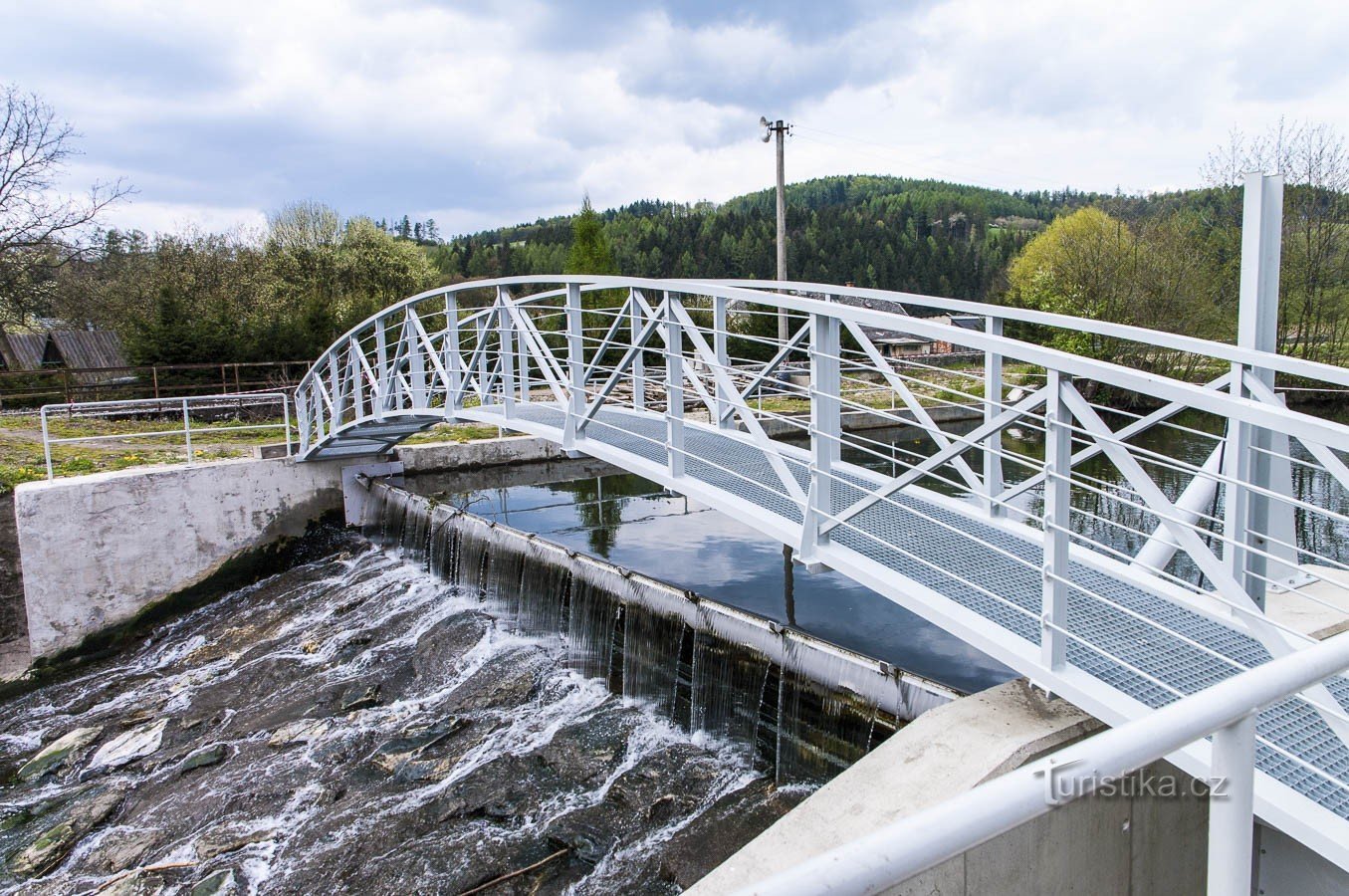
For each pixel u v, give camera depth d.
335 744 6.64
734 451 6.88
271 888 5.10
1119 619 3.72
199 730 7.40
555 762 5.85
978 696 3.43
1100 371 2.89
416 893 4.82
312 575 11.03
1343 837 2.41
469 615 8.45
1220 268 22.03
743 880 2.62
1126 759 0.94
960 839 0.81
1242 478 3.54
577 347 6.88
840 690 4.94
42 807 6.51
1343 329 20.53
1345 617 3.85
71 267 24.78
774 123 21.00
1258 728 2.98
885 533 4.79
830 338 4.39
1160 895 3.18
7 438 14.25
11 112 20.77
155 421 17.33
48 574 10.04
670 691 6.21
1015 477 13.28
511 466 14.51
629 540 9.73
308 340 21.89
